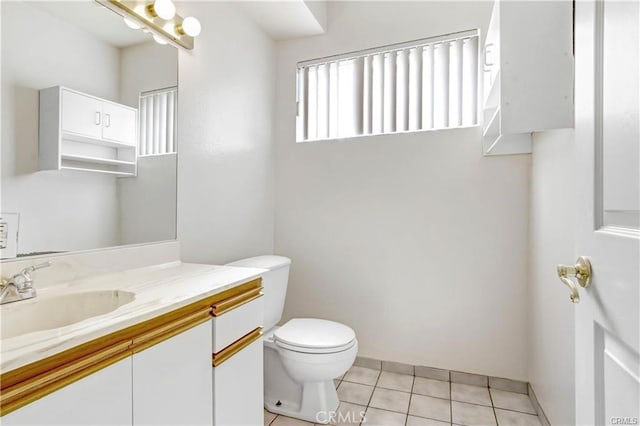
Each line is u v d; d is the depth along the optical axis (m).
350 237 2.33
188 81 1.66
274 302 1.96
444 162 2.10
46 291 1.02
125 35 1.36
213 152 1.84
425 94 2.17
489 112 1.77
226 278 1.20
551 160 1.51
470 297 2.05
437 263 2.12
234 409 1.13
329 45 2.40
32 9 1.06
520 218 1.94
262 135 2.33
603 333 0.66
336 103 2.40
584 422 0.73
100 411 0.71
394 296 2.22
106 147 1.28
